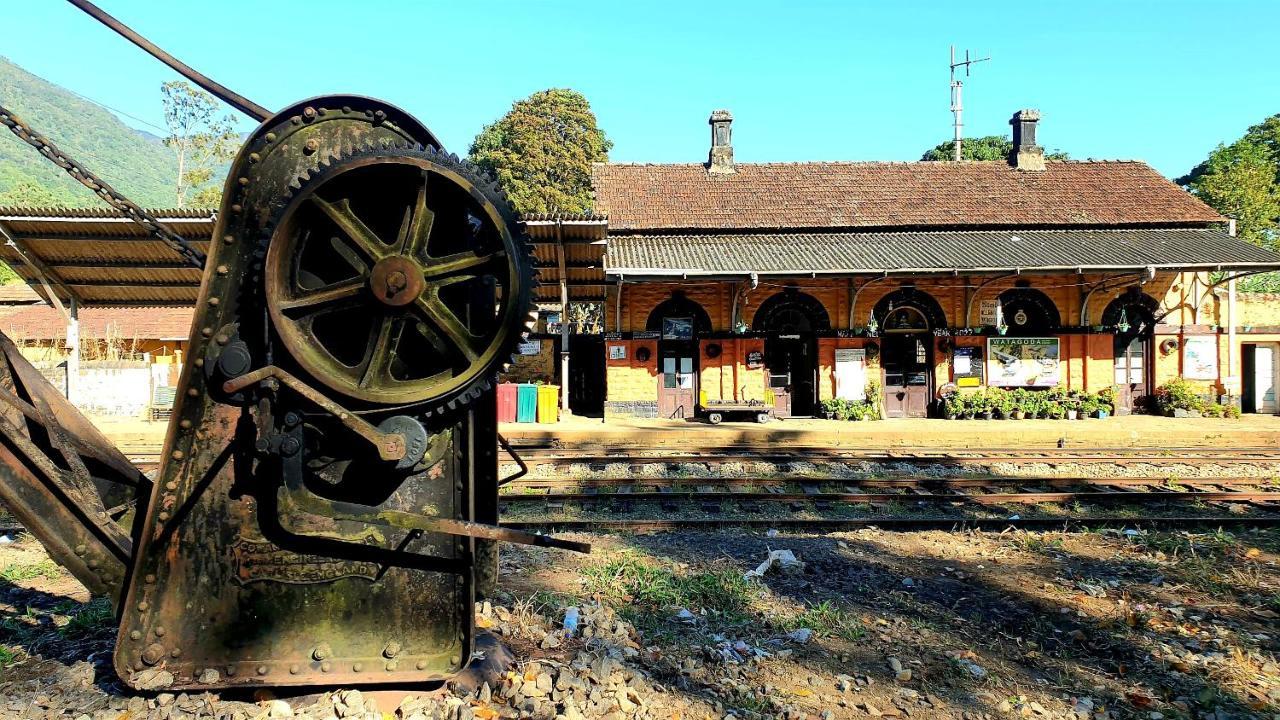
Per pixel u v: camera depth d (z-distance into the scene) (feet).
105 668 12.53
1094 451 44.60
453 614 11.44
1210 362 65.05
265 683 10.97
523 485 34.12
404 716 11.13
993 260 58.65
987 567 20.95
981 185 74.08
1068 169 77.41
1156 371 65.10
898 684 13.69
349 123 10.98
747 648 14.96
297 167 10.77
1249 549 23.02
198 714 10.84
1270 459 40.27
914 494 30.96
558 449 46.50
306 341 10.46
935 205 70.38
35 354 71.26
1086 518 26.48
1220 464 39.42
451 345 10.84
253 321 10.64
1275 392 65.72
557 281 54.65
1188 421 59.00
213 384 10.69
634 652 14.16
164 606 10.89
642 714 11.95
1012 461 40.01
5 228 41.75
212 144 149.89
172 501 10.77
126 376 60.49
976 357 63.98
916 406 64.34
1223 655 15.14
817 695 13.15
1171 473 37.73
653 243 63.57
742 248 62.49
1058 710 12.90
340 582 11.14
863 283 61.82
